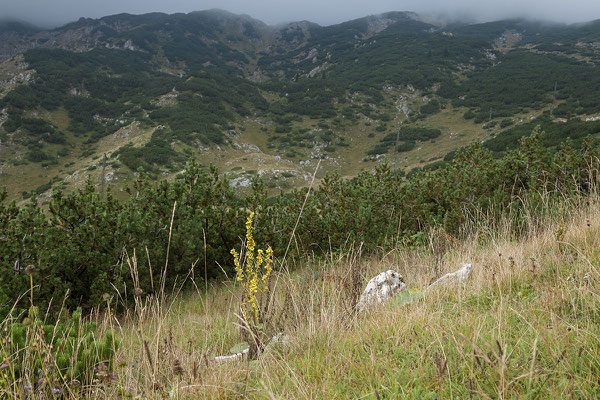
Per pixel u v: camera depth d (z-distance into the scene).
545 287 3.20
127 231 8.71
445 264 5.00
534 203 7.67
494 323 2.66
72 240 8.27
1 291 5.42
